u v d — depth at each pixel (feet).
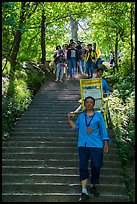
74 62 56.70
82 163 22.20
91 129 22.45
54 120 35.99
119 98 42.80
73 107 40.34
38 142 30.40
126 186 24.61
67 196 23.02
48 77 58.03
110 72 65.31
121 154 28.94
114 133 31.76
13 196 23.09
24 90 42.32
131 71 53.98
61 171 26.09
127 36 64.13
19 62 53.21
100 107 30.40
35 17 67.36
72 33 82.02
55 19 66.13
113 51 81.87
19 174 25.77
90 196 22.85
